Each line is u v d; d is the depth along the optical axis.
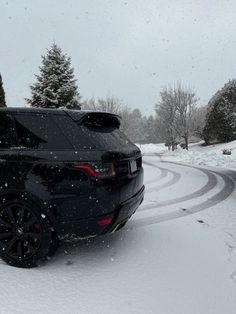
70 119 3.05
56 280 2.76
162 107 32.00
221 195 6.68
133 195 3.39
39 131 3.04
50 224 2.92
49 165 2.86
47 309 2.31
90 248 3.53
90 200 2.81
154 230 4.23
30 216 2.98
